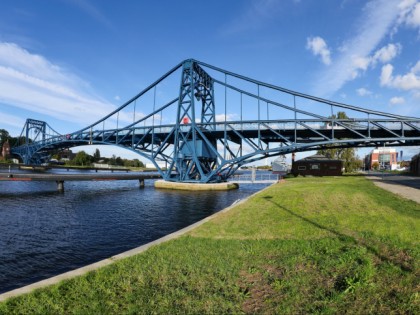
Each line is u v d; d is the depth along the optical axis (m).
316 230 12.15
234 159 53.66
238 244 10.35
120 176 59.34
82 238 17.31
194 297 6.32
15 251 14.46
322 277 7.26
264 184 69.00
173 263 8.39
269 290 6.68
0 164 141.88
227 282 7.13
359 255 8.60
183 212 28.30
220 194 48.00
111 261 8.84
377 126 47.75
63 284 7.02
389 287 6.54
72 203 33.62
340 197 23.34
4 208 28.98
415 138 45.31
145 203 35.31
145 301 6.20
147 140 72.81
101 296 6.44
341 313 5.56
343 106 51.81
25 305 6.04
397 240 10.10
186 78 62.22
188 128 59.47
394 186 34.81
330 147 55.75
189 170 58.84
